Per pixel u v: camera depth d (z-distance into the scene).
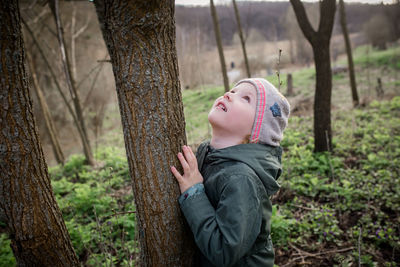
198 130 6.16
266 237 1.27
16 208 1.24
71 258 1.47
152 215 1.25
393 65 14.45
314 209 3.07
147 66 1.11
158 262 1.32
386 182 3.40
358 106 7.83
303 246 2.59
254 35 22.16
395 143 4.64
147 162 1.20
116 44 1.10
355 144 4.95
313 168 4.14
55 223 1.36
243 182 1.12
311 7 15.41
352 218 2.92
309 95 10.20
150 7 1.02
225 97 1.34
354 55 22.67
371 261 2.27
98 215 3.23
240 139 1.32
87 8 11.33
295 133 5.60
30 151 1.23
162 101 1.16
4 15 1.06
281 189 3.57
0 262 2.32
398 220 2.76
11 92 1.14
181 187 1.25
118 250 2.56
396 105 7.12
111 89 10.03
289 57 21.94
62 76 9.12
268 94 1.30
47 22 9.88
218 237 1.08
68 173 5.56
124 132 1.22
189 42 16.17
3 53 1.09
